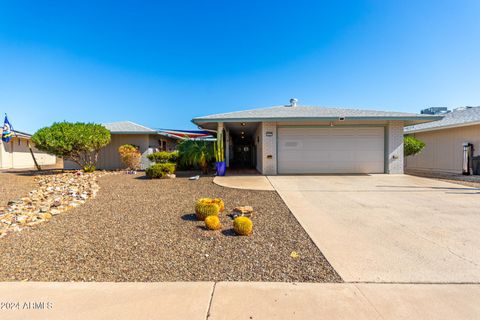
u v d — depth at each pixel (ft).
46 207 17.75
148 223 14.32
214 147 39.37
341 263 9.33
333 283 7.90
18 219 15.11
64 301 6.95
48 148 39.19
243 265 9.23
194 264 9.32
